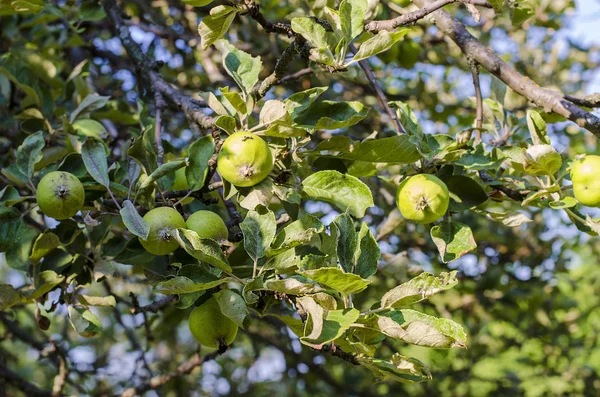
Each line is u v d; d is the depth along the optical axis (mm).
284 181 1612
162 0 2713
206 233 1534
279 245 1514
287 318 1527
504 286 2664
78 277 1690
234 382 3566
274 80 1604
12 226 1621
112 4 2137
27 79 1951
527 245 2777
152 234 1525
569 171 1696
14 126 2158
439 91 3014
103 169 1580
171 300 1692
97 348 3555
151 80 1982
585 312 3305
